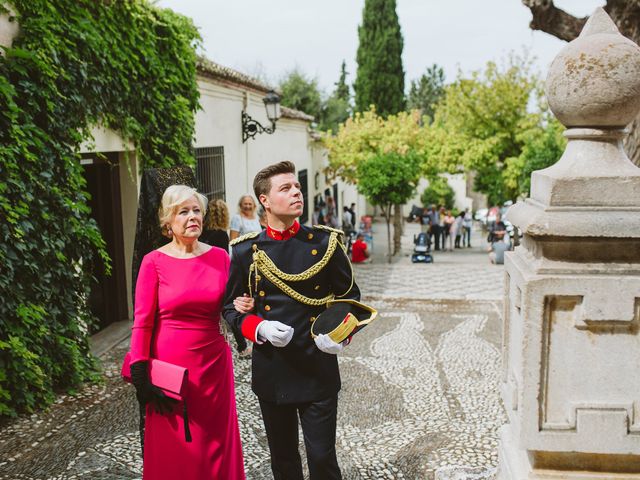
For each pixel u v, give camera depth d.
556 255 2.21
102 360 5.99
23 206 4.54
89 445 3.97
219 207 5.42
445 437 4.11
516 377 2.44
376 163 18.66
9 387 4.45
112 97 6.09
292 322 2.64
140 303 2.73
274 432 2.77
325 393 2.65
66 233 5.10
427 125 27.12
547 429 2.24
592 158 2.22
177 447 2.75
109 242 7.49
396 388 5.20
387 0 37.91
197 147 9.23
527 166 20.09
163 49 7.24
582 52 2.19
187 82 7.84
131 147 6.90
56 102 5.02
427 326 7.50
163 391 2.66
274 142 15.09
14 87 4.46
